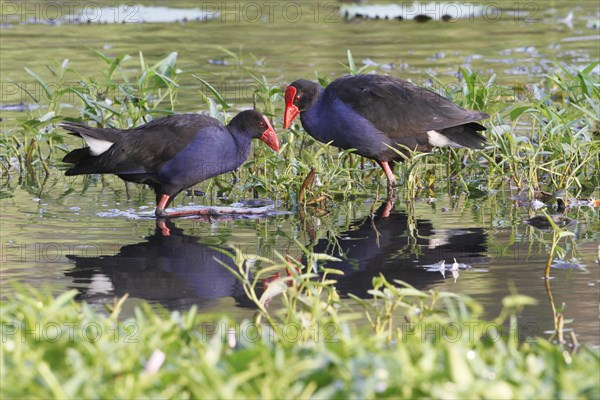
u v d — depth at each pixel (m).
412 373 5.52
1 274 9.26
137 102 14.02
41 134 14.41
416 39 23.61
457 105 13.31
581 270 9.30
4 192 13.06
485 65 19.92
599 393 5.49
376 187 13.55
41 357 5.85
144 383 5.44
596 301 8.33
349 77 13.32
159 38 23.81
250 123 12.17
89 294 8.67
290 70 19.72
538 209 11.99
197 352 6.20
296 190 12.66
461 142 13.11
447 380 5.58
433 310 7.34
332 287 8.02
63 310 6.78
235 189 13.40
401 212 11.95
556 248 9.45
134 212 12.01
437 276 9.18
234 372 5.75
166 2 29.92
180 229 11.16
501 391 5.36
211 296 8.69
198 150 11.79
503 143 13.18
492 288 8.77
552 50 21.56
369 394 5.34
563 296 8.48
